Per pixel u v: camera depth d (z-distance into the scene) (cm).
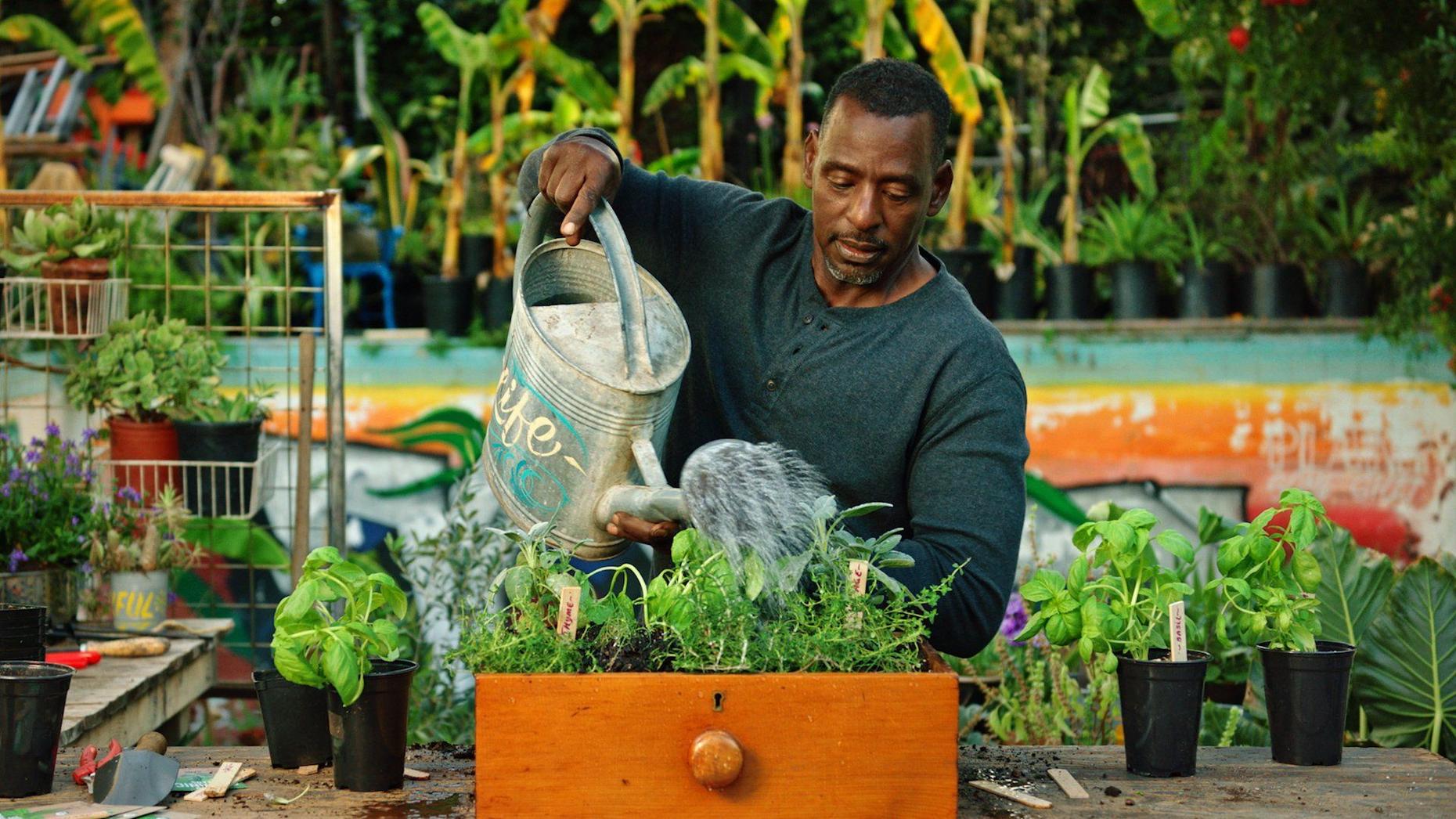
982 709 298
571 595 134
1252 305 517
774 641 133
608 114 582
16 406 331
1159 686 150
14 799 142
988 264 525
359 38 685
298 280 541
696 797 128
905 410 176
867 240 168
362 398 502
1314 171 546
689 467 134
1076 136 561
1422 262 468
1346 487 501
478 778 127
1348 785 149
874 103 164
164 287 332
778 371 183
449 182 601
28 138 583
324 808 138
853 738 129
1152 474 505
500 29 546
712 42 546
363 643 143
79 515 300
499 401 160
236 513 327
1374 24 443
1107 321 511
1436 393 497
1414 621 219
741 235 191
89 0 596
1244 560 161
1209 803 141
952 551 164
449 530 339
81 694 232
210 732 401
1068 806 141
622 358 154
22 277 324
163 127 625
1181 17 504
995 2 671
